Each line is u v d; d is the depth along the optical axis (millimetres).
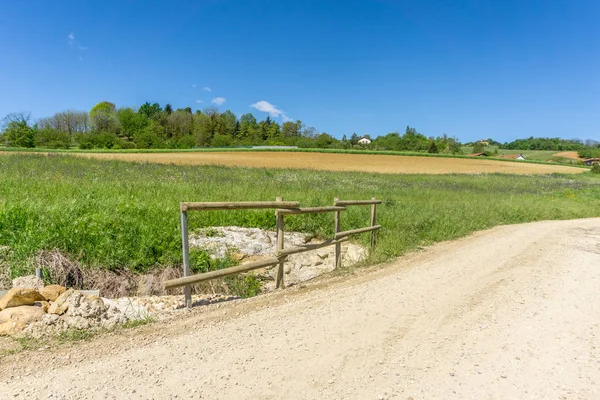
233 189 12945
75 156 31953
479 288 6328
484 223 13289
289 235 9516
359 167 52688
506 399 3266
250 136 111562
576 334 4570
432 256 8680
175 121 106375
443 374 3639
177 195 10859
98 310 4625
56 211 7117
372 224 9367
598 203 23016
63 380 3318
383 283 6594
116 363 3652
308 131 119688
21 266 5859
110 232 6859
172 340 4203
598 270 7551
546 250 9414
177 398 3129
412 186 26312
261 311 5191
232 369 3621
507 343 4316
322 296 5871
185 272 5230
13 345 3898
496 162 75875
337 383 3443
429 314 5160
